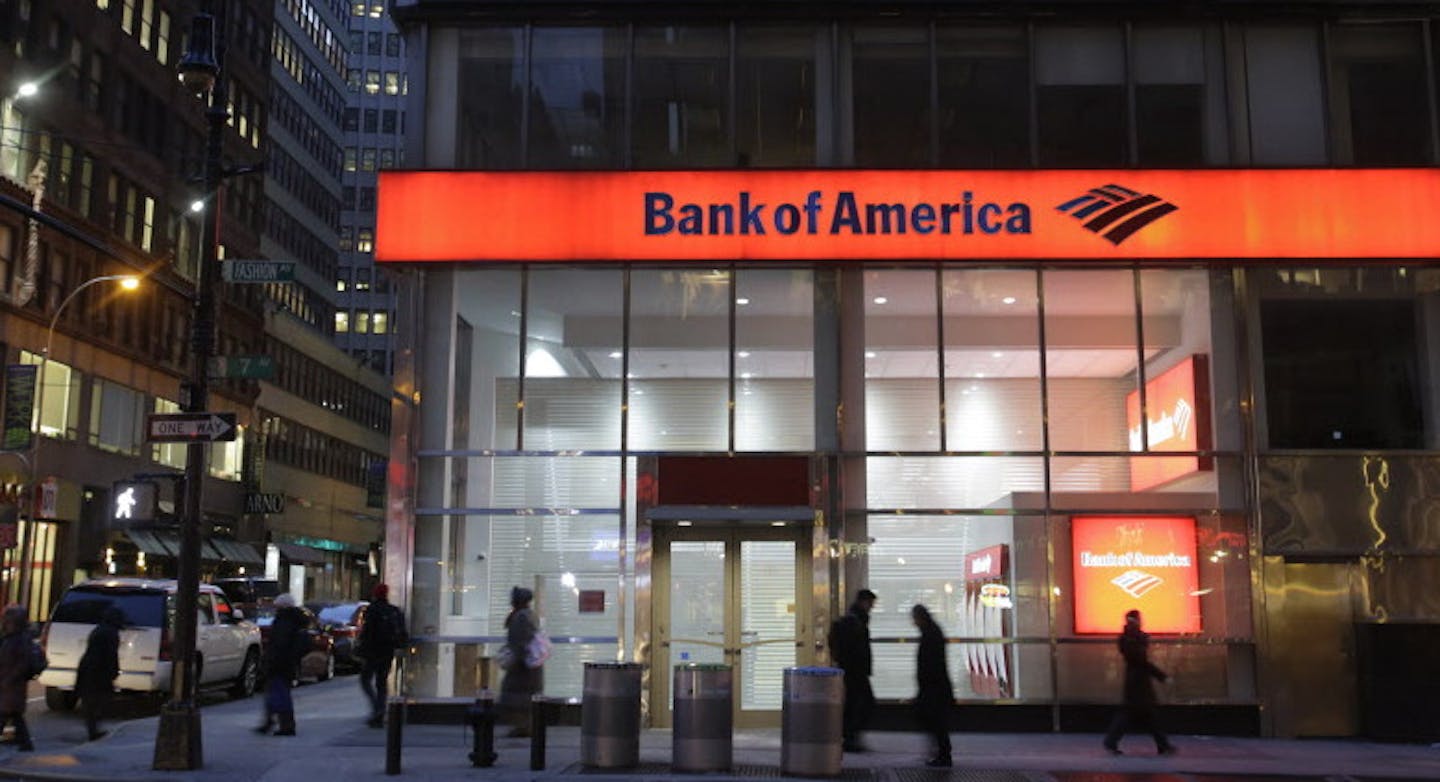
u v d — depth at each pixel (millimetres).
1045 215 18375
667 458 18344
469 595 18094
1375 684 17203
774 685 17844
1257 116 18922
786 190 18453
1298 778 13578
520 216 18406
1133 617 15602
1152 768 14086
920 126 18906
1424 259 18328
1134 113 18844
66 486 44000
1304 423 18359
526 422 18484
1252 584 17891
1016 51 19109
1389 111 19000
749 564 18203
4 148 40719
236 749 14844
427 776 12844
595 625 18000
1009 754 15227
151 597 20250
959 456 18312
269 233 73438
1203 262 18422
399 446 18234
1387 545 17984
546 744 15156
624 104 18938
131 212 49719
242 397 60312
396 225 18375
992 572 18016
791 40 19125
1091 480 18297
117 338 48000
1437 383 18453
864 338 18625
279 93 76000
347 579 83438
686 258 18328
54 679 19906
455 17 19000
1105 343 18609
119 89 48781
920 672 14367
